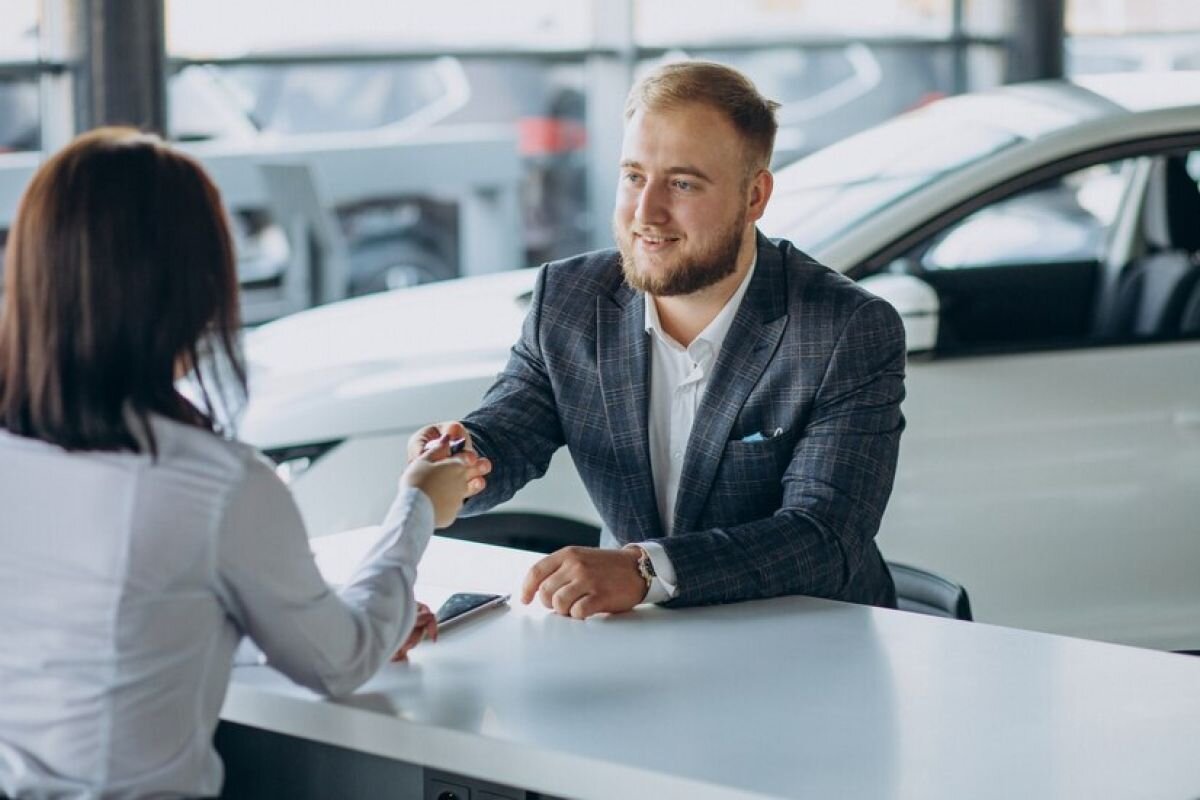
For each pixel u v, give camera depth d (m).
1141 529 5.00
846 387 3.16
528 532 4.70
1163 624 5.03
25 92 8.70
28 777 2.18
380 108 11.00
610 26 11.44
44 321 2.16
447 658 2.67
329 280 9.79
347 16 10.65
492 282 5.62
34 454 2.20
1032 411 4.90
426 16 10.96
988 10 12.15
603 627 2.82
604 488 3.38
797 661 2.65
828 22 12.14
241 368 2.27
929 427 4.83
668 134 3.06
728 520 3.26
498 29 11.20
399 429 4.63
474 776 2.38
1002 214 5.02
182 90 10.02
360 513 4.56
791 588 2.98
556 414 3.46
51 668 2.18
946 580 3.51
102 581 2.16
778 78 12.09
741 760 2.27
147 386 2.18
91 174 2.15
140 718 2.17
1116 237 5.13
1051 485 4.91
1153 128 5.11
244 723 2.61
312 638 2.27
